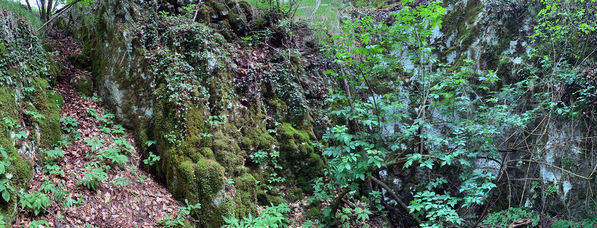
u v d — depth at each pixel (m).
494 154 5.70
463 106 6.36
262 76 6.93
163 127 5.28
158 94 5.44
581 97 6.46
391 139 6.21
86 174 4.21
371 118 5.24
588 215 6.41
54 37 7.04
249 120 6.31
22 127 4.20
